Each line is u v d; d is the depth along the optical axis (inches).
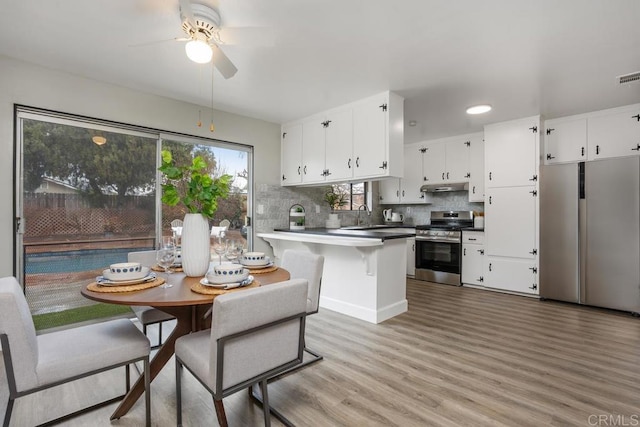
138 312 88.8
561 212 148.3
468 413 67.6
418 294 165.5
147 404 62.7
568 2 71.7
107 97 118.6
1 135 98.8
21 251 103.3
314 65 103.9
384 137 127.4
